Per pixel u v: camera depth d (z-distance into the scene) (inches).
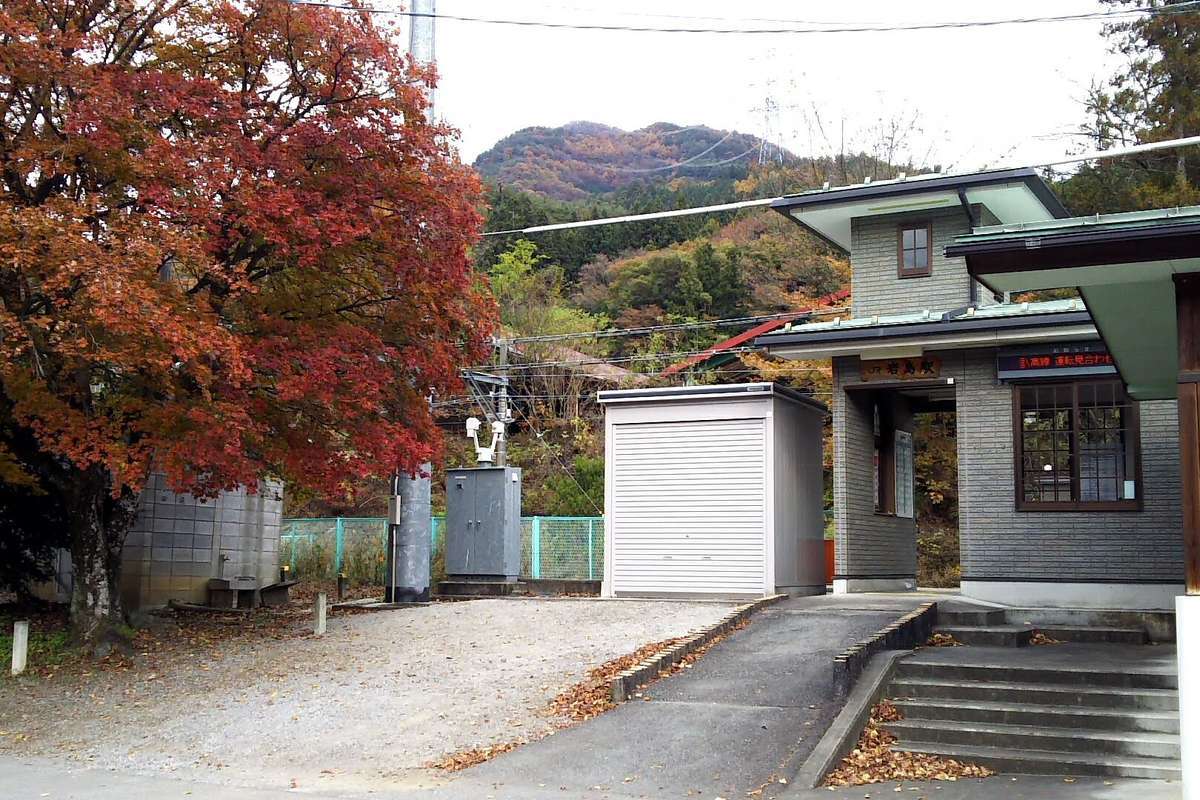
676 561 702.5
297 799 344.5
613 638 564.7
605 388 1558.8
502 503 837.8
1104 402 586.6
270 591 882.1
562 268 2021.4
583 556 916.6
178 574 846.5
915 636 502.9
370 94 590.2
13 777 385.7
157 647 623.8
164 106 523.8
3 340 526.9
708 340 1651.1
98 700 509.0
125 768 399.9
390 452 578.6
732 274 1774.1
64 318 510.9
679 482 708.7
